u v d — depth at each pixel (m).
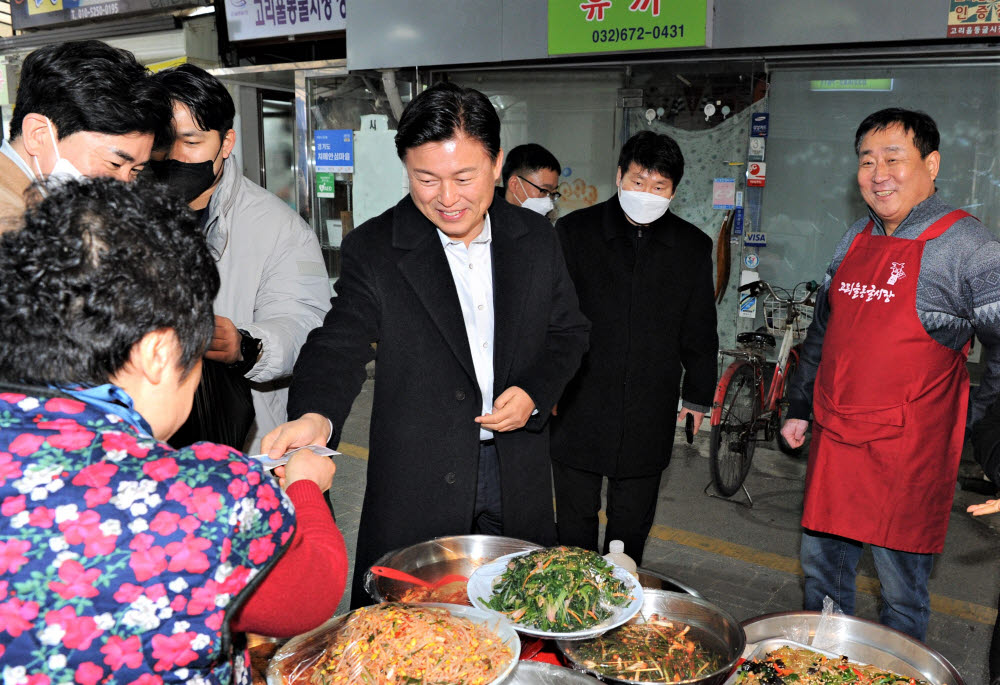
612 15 5.41
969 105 5.12
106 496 0.81
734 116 5.72
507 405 1.91
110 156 1.50
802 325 5.58
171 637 0.82
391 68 6.61
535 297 2.03
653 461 2.92
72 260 0.82
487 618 1.48
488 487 2.19
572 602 1.51
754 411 5.08
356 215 7.43
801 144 5.62
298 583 0.98
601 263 2.84
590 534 3.09
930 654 1.62
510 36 5.91
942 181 5.29
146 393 0.92
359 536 2.08
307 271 2.32
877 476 2.42
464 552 1.81
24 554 0.78
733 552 4.12
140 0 8.02
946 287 2.30
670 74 5.87
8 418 0.84
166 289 0.86
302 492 1.14
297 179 7.61
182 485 0.85
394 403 2.00
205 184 2.07
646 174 2.69
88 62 1.44
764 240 5.77
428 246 1.94
